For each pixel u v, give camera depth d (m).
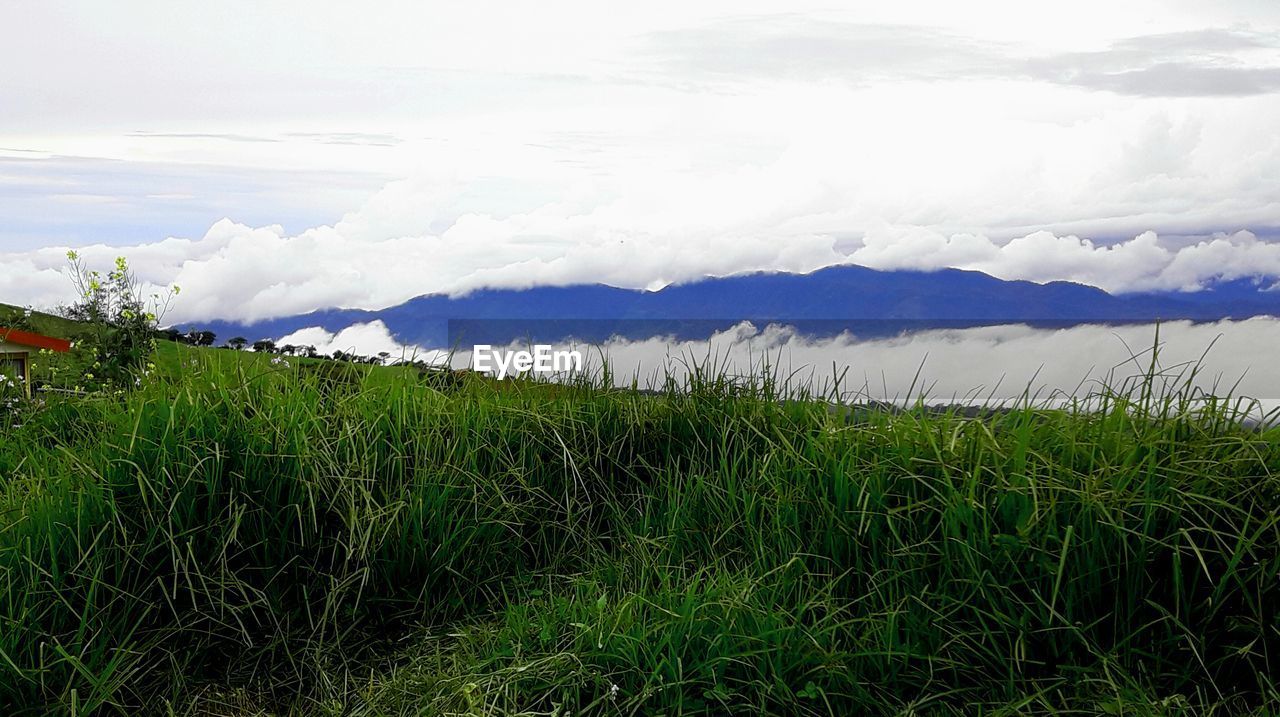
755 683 2.55
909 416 3.40
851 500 3.14
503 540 3.73
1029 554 2.78
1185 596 2.70
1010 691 2.56
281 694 2.96
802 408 4.03
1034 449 3.15
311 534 3.34
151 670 2.89
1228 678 2.63
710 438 4.08
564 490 4.00
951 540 2.87
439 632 3.23
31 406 4.36
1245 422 3.09
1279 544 2.66
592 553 3.65
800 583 3.01
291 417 3.53
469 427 4.01
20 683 2.58
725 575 3.01
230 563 3.22
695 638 2.67
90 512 3.05
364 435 3.71
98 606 2.93
